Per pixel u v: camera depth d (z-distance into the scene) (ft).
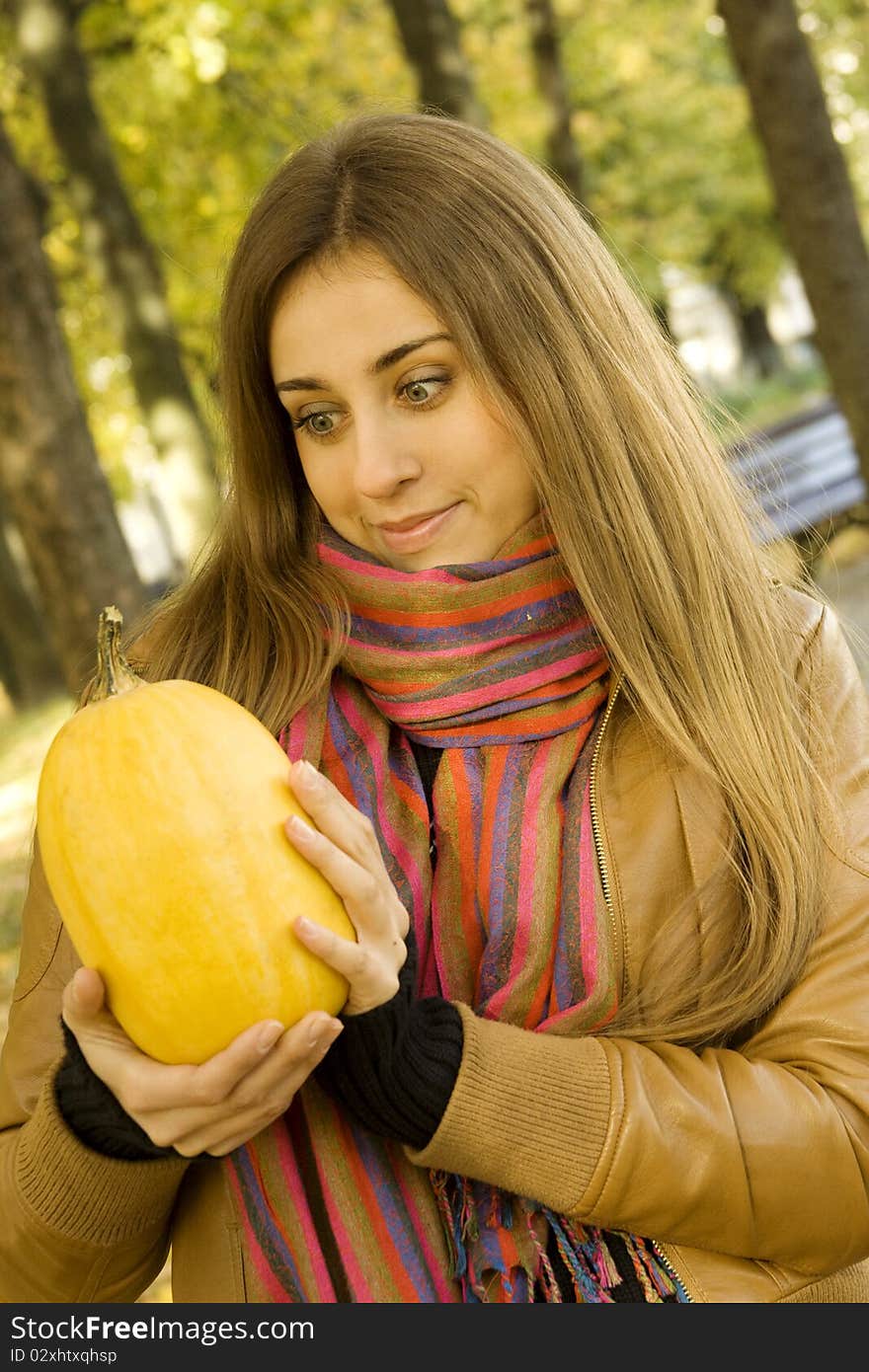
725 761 5.83
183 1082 4.45
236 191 46.91
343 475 5.87
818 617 6.66
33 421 24.72
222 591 6.49
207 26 34.63
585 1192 5.08
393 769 6.04
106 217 38.83
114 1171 4.94
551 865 5.75
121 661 4.96
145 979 4.46
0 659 60.49
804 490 37.58
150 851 4.46
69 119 38.09
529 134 53.62
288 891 4.54
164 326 39.70
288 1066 4.52
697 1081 5.28
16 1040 5.68
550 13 41.65
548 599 6.05
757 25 24.71
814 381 106.63
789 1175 5.17
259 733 4.86
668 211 84.53
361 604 6.05
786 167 25.31
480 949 5.82
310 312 5.63
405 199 5.63
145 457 66.59
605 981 5.60
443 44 32.71
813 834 5.85
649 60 70.85
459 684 5.93
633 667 5.90
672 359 6.80
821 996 5.61
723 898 5.80
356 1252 5.28
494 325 5.66
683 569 6.07
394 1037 4.89
